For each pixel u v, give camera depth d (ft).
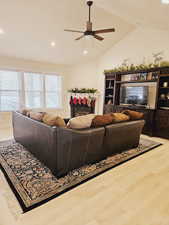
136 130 10.28
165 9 8.66
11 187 6.13
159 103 14.16
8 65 17.37
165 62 13.53
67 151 6.81
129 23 15.12
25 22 12.21
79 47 17.71
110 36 16.81
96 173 7.30
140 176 7.17
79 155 7.38
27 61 18.70
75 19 12.83
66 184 6.39
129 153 9.78
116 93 17.98
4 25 12.23
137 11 10.14
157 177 7.12
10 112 18.15
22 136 10.21
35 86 20.17
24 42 15.01
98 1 10.28
